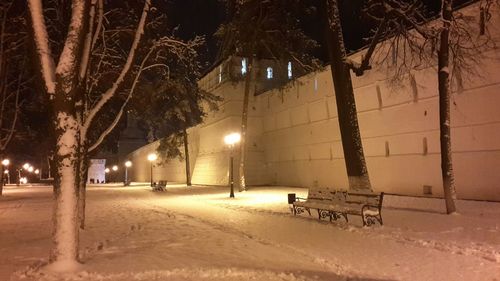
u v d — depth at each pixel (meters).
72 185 8.31
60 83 8.21
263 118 47.44
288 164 41.94
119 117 12.82
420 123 25.69
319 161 36.72
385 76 28.00
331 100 35.00
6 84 28.67
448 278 7.37
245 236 12.08
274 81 48.47
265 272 7.78
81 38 8.35
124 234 12.88
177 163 68.69
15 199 31.08
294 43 35.16
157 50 14.92
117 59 15.68
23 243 11.51
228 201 25.06
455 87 23.12
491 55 21.22
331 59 19.23
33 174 90.19
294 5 32.97
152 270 7.95
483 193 21.75
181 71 34.31
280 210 18.80
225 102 47.97
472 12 22.00
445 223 13.58
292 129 41.03
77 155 8.42
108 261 8.83
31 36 8.35
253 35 33.66
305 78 38.50
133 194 36.12
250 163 46.38
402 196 25.53
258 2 32.34
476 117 22.11
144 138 101.31
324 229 13.17
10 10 22.08
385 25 17.66
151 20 15.27
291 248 10.18
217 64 50.91
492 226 12.88
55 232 8.20
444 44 16.02
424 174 25.44
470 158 22.41
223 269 8.00
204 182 54.06
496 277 7.36
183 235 12.40
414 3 17.58
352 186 18.38
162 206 23.16
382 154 28.59
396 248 10.02
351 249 9.99
